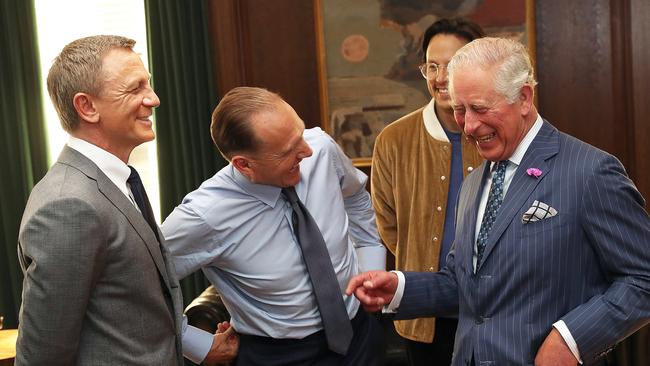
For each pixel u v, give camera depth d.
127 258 1.87
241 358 2.34
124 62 1.93
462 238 2.14
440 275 2.30
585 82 4.67
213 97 4.89
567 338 1.85
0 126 5.02
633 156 4.63
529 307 1.94
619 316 1.84
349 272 2.37
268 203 2.21
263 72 4.85
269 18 4.82
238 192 2.20
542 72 4.69
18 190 5.04
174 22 4.86
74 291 1.76
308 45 4.83
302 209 2.23
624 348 3.57
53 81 1.92
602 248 1.88
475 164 2.77
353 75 4.77
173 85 4.93
